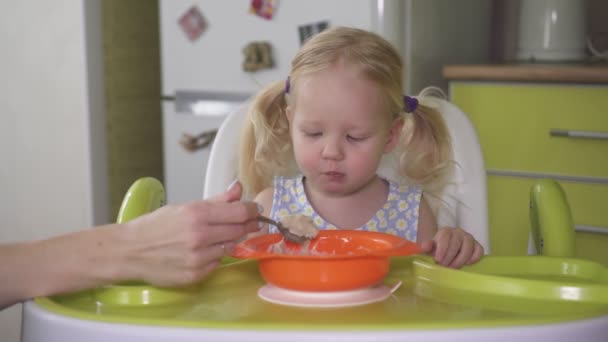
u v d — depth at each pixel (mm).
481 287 768
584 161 1909
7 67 2449
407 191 1242
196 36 2219
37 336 671
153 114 2602
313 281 718
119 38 2439
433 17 2123
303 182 1251
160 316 696
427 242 905
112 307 726
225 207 729
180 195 2305
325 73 1054
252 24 2133
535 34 2230
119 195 2490
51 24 2365
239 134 1272
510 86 1969
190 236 701
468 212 1233
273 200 1242
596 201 1908
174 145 2291
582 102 1894
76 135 2387
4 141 2498
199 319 679
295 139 1091
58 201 2451
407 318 674
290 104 1132
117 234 718
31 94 2430
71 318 653
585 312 635
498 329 602
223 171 1259
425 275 818
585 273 889
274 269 736
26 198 2494
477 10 2447
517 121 1973
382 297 738
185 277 714
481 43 2492
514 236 2010
